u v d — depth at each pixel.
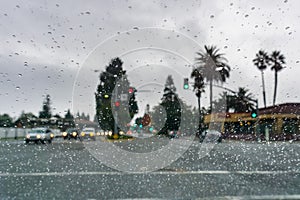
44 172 6.54
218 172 6.51
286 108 28.39
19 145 19.28
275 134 27.38
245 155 10.82
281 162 8.38
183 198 4.10
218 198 4.06
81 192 4.49
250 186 4.89
